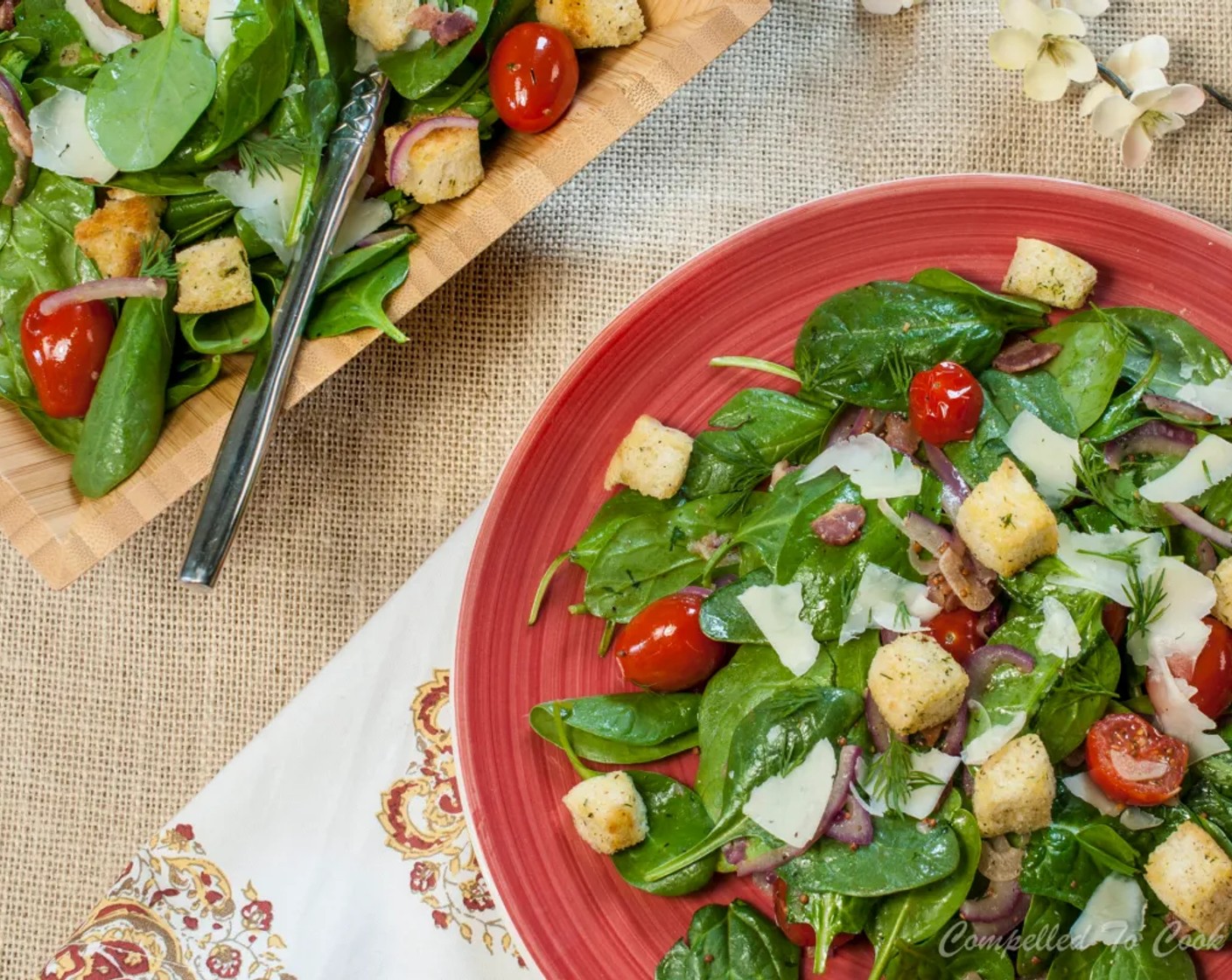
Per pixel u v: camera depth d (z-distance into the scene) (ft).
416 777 2.65
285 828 2.65
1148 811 2.42
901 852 2.41
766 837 2.43
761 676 2.47
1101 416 2.47
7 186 2.54
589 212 2.68
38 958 2.68
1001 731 2.41
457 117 2.51
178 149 2.54
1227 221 2.62
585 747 2.50
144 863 2.65
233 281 2.53
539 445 2.54
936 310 2.48
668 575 2.51
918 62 2.66
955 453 2.47
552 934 2.50
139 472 2.53
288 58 2.51
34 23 2.57
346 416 2.69
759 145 2.68
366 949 2.63
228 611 2.69
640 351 2.54
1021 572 2.44
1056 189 2.49
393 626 2.67
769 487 2.52
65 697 2.70
